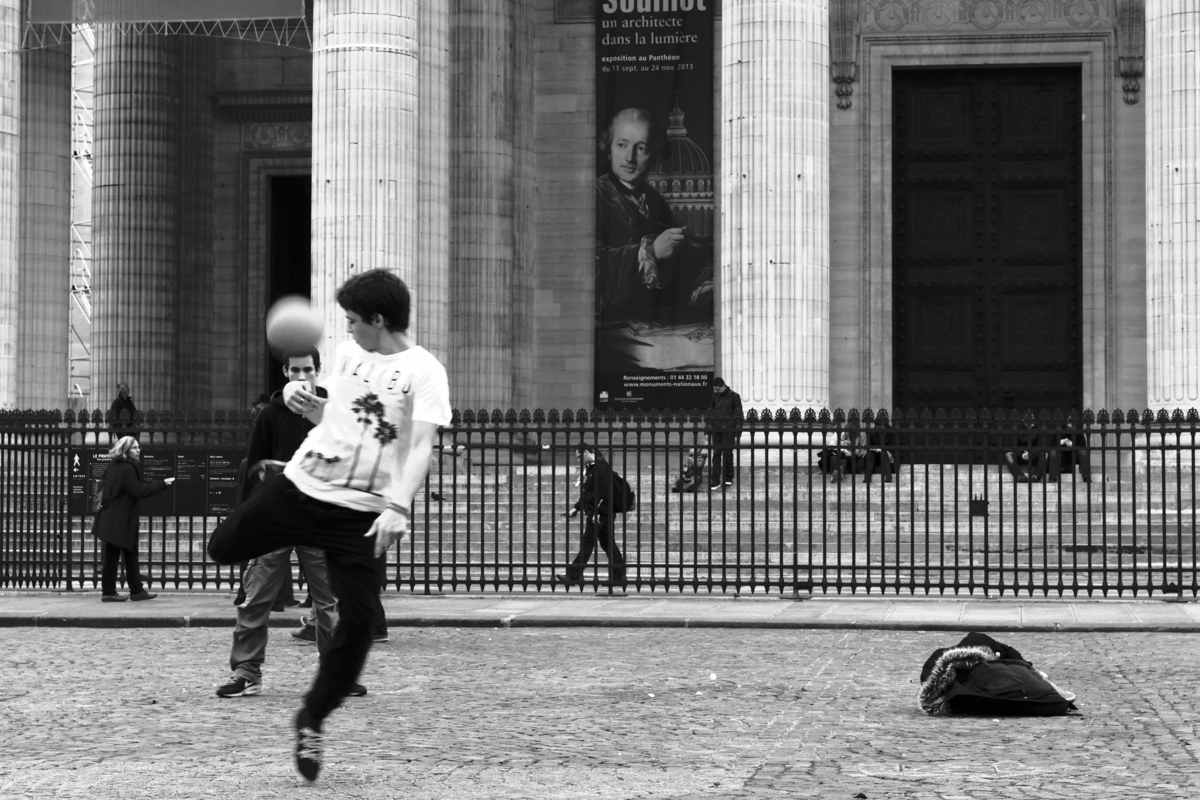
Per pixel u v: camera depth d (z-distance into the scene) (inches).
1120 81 1770.4
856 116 1793.8
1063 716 530.6
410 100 1437.0
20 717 534.9
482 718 527.5
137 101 1834.4
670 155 1754.4
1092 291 1766.7
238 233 1941.4
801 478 1363.2
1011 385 1784.0
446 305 1499.8
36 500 1103.6
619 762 439.5
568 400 1833.2
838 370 1785.2
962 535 1202.6
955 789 395.9
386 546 387.9
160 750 462.6
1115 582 1095.0
